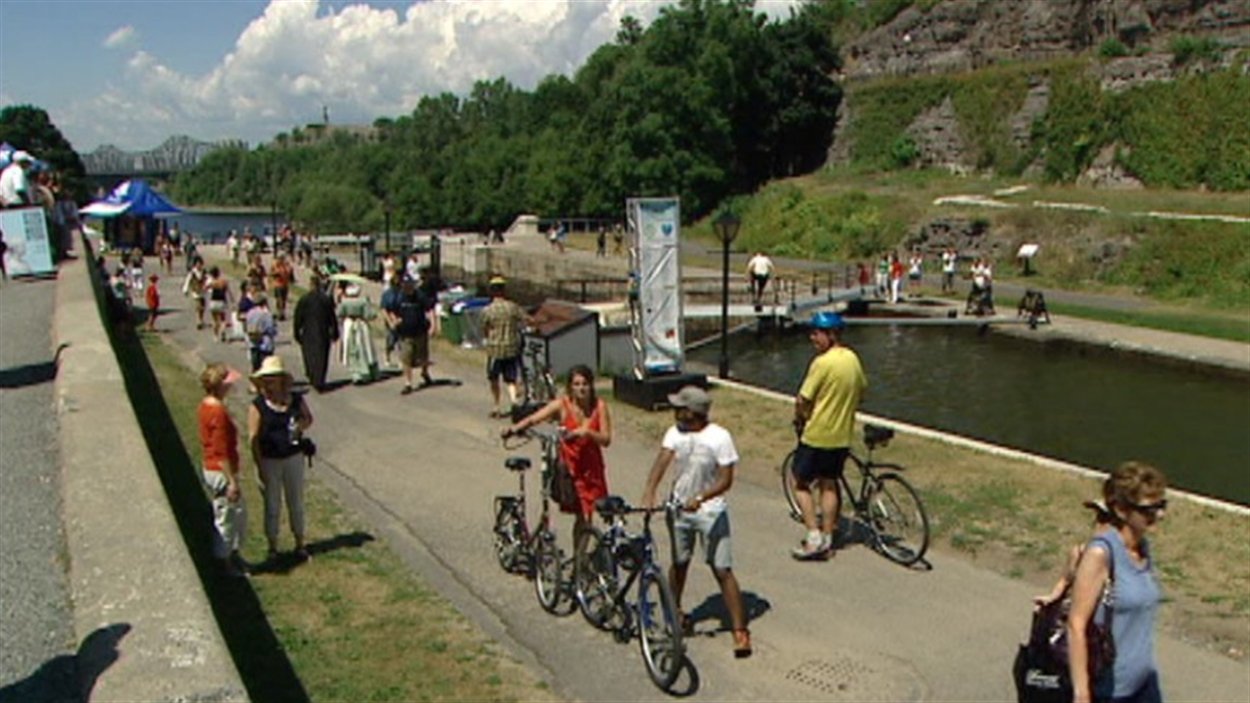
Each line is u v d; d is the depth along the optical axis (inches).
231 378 331.9
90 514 263.1
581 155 3442.4
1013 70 2591.0
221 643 193.5
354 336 728.3
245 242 1977.1
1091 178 2290.8
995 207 1996.8
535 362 686.5
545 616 326.3
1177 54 2198.6
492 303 621.0
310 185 5826.8
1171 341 1203.2
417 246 2645.2
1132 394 1012.5
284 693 259.1
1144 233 1680.6
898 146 2812.5
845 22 3476.9
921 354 1246.3
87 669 182.2
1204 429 869.8
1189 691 268.2
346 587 336.5
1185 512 403.9
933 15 2960.1
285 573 348.2
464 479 488.4
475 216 4426.7
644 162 2930.6
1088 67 2406.5
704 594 340.2
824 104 3120.1
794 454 372.8
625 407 644.7
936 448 516.1
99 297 844.0
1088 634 185.8
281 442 352.5
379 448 551.2
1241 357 1099.9
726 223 833.5
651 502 289.7
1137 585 185.0
